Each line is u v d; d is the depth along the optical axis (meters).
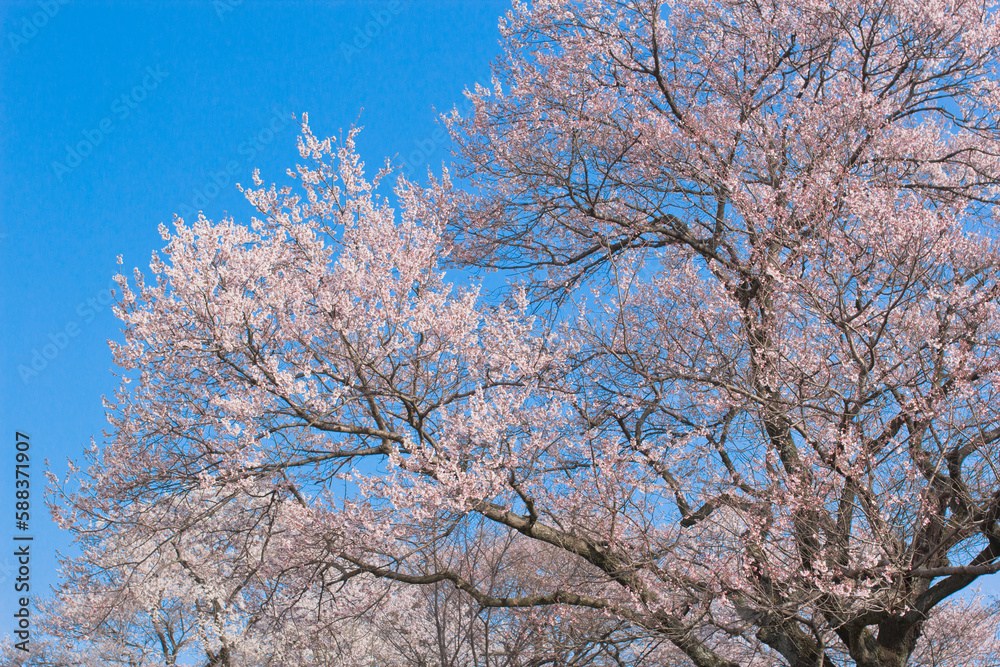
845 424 6.21
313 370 7.28
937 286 6.61
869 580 5.83
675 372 8.03
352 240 8.18
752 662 8.77
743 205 7.76
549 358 8.01
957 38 8.23
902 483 6.07
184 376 7.57
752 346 7.27
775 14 8.68
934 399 5.86
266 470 7.26
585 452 6.97
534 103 9.23
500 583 8.51
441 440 6.83
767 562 6.12
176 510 8.22
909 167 8.53
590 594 7.61
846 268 6.86
